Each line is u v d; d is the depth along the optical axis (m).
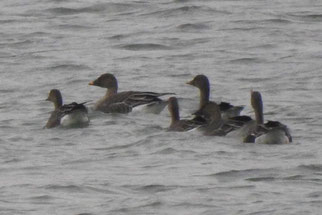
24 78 30.61
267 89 28.39
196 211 16.89
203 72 31.00
